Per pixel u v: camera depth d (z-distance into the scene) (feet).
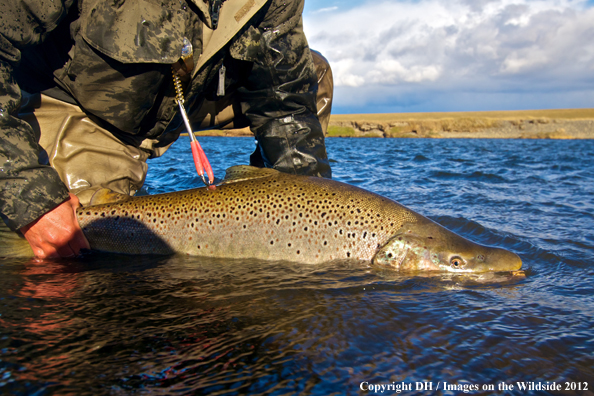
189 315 1.59
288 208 2.49
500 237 2.80
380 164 9.10
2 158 2.01
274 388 1.17
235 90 3.02
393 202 2.55
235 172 2.70
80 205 2.57
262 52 2.60
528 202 4.22
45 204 2.15
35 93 2.67
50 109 2.72
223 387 1.17
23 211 2.08
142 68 2.31
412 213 2.50
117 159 2.91
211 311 1.63
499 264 2.23
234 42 2.50
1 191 2.02
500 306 1.72
